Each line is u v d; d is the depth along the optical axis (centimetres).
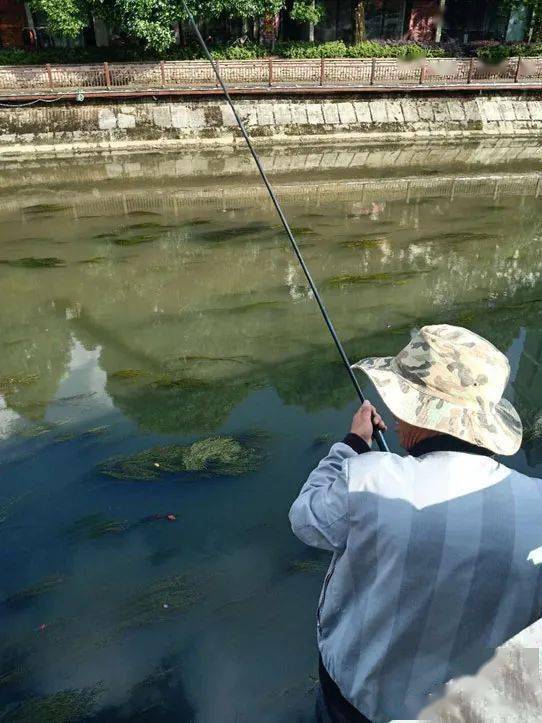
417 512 128
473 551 126
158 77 1669
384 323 629
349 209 1111
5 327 638
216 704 232
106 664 254
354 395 478
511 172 1409
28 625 275
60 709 234
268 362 546
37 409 469
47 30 1972
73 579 300
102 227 1001
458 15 2544
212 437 423
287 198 1195
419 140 1741
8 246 905
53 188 1277
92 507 353
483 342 145
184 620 274
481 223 1019
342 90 1695
